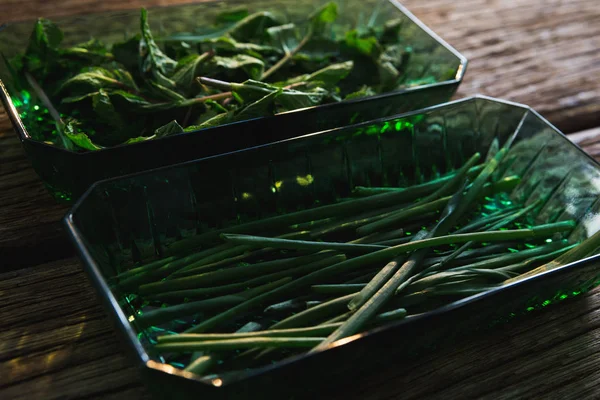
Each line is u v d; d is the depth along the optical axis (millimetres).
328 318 344
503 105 418
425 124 408
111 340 343
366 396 329
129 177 346
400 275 347
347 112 398
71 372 331
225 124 377
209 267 359
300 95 407
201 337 320
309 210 382
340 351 295
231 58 439
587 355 351
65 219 320
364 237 377
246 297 346
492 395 334
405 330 304
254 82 403
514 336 354
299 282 350
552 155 407
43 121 414
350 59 475
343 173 398
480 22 577
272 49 469
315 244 360
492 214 397
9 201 398
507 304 333
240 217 385
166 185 357
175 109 413
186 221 373
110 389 327
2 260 382
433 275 353
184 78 423
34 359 334
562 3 611
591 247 363
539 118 412
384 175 411
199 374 311
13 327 344
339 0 495
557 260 365
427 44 461
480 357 346
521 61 536
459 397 333
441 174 428
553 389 338
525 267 371
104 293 302
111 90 419
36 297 357
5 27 426
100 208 344
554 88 513
